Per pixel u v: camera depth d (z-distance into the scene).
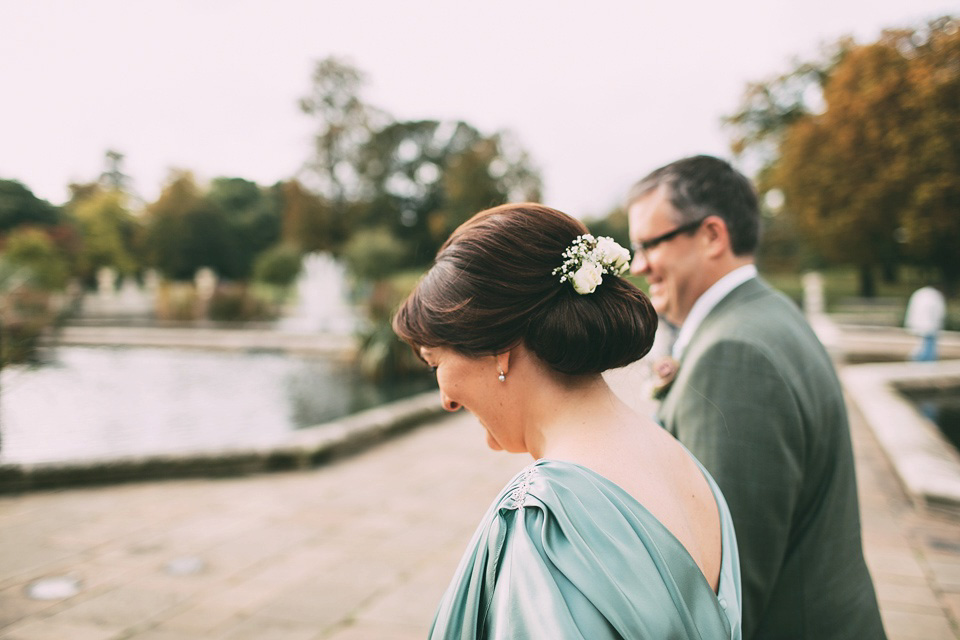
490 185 35.88
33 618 2.75
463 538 3.70
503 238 0.76
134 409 9.34
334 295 34.25
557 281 0.75
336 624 2.72
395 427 6.45
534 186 36.81
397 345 12.19
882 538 3.65
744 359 1.11
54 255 26.17
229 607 2.86
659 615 0.60
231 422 8.62
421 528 3.86
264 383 11.71
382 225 43.09
